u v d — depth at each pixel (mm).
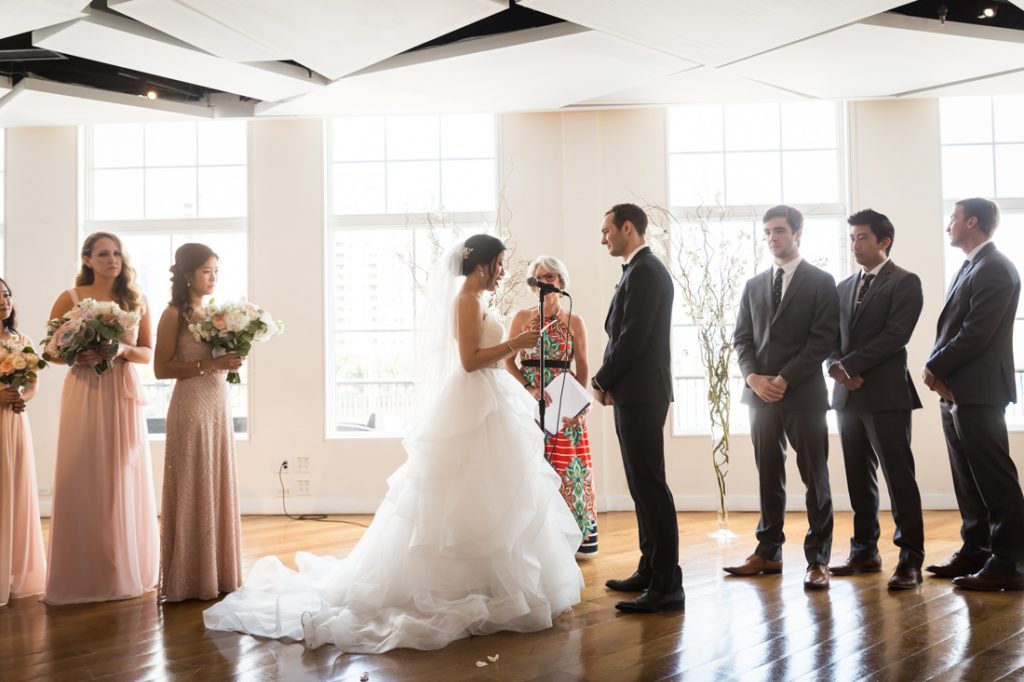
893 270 4043
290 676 2781
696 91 5973
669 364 3477
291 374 6445
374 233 6711
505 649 3002
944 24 4625
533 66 5188
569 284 6391
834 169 6543
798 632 3119
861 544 4109
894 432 3875
